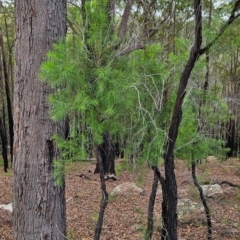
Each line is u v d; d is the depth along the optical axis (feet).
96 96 8.84
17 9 11.78
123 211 23.26
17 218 12.03
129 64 10.23
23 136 11.84
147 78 10.91
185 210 19.76
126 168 11.46
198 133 12.26
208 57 12.28
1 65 49.47
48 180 11.86
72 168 10.08
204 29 10.09
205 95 12.87
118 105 9.13
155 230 16.38
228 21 9.70
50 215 11.96
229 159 49.96
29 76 11.67
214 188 23.38
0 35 44.73
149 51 11.27
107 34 9.59
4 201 27.09
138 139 10.44
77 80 8.81
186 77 9.85
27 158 11.80
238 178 33.50
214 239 17.87
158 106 10.94
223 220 19.86
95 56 9.41
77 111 8.86
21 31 11.74
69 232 19.72
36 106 11.67
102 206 10.16
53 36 11.83
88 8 9.31
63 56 8.89
